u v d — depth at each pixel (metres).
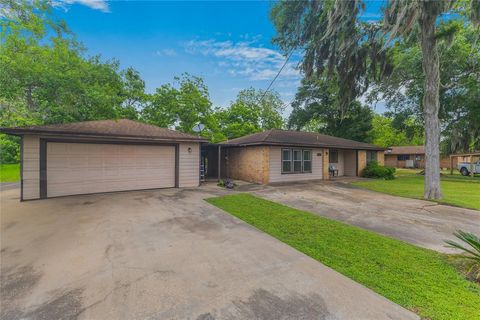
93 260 3.44
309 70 9.52
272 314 2.28
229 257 3.60
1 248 3.85
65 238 4.34
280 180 12.88
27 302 2.44
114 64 16.17
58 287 2.72
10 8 5.92
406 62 13.67
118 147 9.59
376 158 18.11
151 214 6.13
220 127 27.67
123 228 4.96
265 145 12.20
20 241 4.17
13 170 17.33
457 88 14.66
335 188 11.03
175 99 21.88
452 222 5.65
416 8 6.79
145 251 3.79
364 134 25.14
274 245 4.10
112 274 3.04
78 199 8.02
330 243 4.20
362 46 9.27
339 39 8.39
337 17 7.57
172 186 10.83
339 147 14.73
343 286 2.79
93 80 9.73
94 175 9.12
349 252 3.80
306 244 4.15
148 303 2.44
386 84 14.44
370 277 3.01
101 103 9.20
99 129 9.22
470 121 15.44
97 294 2.59
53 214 6.04
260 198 8.44
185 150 11.05
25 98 8.05
